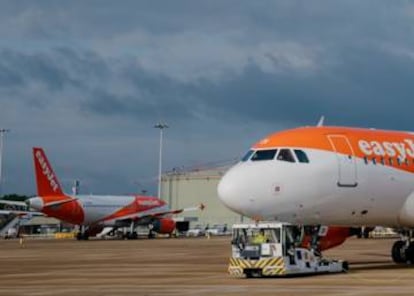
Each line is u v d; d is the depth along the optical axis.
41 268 43.31
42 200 107.56
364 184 37.66
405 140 40.81
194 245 83.44
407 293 25.72
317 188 36.31
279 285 29.59
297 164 36.28
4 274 38.34
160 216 122.31
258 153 37.38
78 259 53.53
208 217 158.75
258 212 35.78
